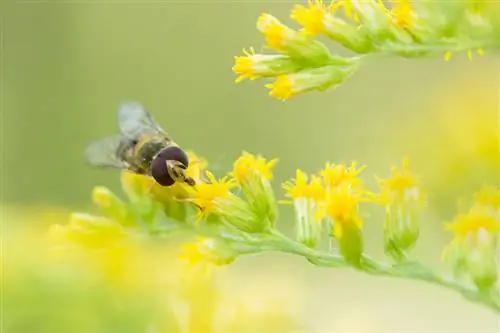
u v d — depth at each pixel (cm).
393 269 17
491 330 23
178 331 19
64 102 32
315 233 17
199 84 32
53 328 19
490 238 16
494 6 16
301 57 17
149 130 19
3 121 31
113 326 19
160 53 32
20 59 32
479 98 19
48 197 28
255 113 31
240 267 21
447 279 16
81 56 33
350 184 17
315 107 29
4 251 19
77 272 18
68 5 33
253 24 32
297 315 21
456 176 19
